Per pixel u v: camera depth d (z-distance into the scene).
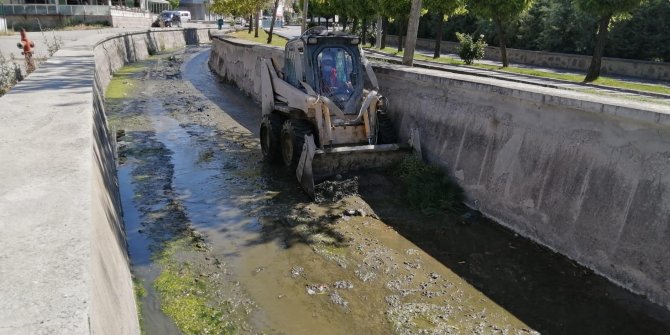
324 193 8.27
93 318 2.45
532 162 6.96
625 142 5.81
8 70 13.30
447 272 6.09
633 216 5.66
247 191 8.59
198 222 7.37
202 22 63.88
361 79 9.02
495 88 7.50
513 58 30.53
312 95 8.51
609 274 5.85
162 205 7.95
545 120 6.82
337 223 7.36
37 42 24.42
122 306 3.80
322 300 5.46
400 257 6.44
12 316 2.29
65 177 4.05
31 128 5.63
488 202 7.62
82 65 11.52
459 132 8.30
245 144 11.52
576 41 27.97
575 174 6.37
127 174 9.32
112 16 42.62
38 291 2.48
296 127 8.91
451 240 6.92
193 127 12.95
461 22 37.75
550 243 6.59
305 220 7.42
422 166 8.59
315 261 6.29
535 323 5.14
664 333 4.98
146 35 31.69
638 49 25.27
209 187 8.76
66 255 2.83
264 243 6.76
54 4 40.69
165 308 5.23
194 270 6.03
